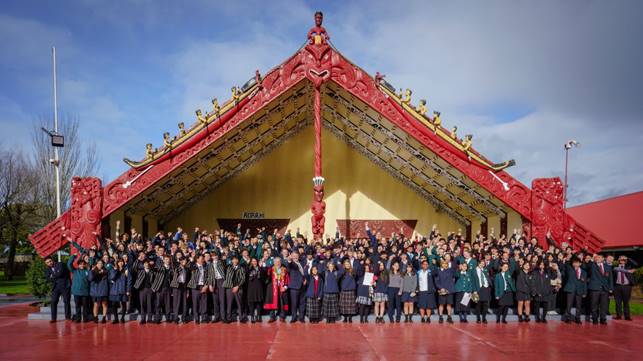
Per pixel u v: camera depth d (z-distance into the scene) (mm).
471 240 25047
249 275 14562
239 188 24953
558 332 13125
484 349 10883
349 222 24828
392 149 22500
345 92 19984
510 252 15766
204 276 14562
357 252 15672
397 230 24875
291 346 11156
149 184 19141
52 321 15000
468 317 15320
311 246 17016
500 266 15172
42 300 20516
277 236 18797
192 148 19328
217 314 14750
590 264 14961
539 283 14781
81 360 9875
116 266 14773
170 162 19312
